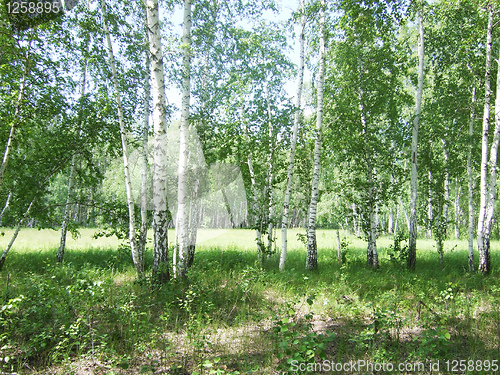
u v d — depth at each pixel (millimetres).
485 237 10688
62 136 10328
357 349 4742
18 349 4418
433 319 5391
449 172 13109
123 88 9680
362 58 11797
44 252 13320
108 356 4348
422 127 12664
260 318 5914
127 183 8164
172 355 4488
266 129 10531
